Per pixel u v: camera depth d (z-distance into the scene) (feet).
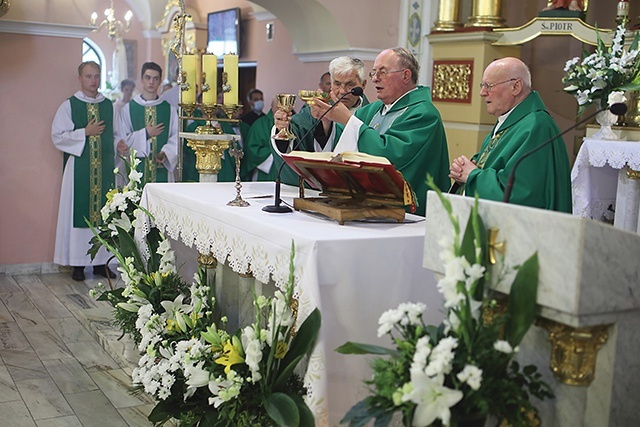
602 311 5.69
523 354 6.48
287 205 9.44
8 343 14.48
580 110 16.52
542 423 6.35
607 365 6.01
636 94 17.06
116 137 21.56
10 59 19.71
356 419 6.26
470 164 10.10
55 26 19.92
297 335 7.38
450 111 22.56
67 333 15.19
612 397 6.00
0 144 19.86
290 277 7.41
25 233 20.39
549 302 5.72
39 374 12.84
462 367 5.97
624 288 5.74
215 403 8.39
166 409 9.70
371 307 7.59
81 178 20.20
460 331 6.05
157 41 38.34
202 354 9.27
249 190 11.18
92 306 17.28
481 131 21.86
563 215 5.59
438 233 6.70
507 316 5.94
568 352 6.03
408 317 6.45
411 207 10.09
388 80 11.39
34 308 16.99
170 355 9.96
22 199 20.25
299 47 25.14
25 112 20.02
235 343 8.46
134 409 11.44
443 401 5.79
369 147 10.54
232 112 12.57
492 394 6.01
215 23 35.04
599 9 24.00
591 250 5.52
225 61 12.39
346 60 12.17
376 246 7.50
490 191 9.70
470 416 6.02
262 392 8.16
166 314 10.80
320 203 8.73
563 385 6.15
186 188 11.35
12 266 20.33
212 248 9.43
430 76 23.30
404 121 11.00
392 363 6.32
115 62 37.99
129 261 11.44
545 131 9.99
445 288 5.98
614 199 16.78
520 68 10.28
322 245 7.24
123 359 13.26
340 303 7.42
